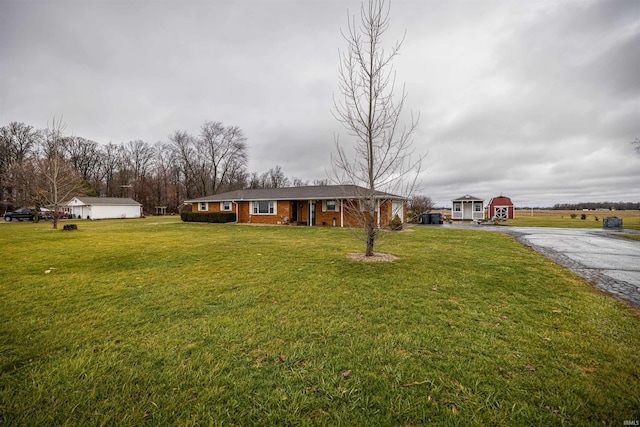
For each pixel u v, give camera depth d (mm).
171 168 50906
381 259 7074
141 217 39938
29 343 2818
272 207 22969
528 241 12008
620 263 7070
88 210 36188
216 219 24109
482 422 1780
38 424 1754
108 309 3797
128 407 1918
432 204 34062
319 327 3197
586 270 6242
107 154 50719
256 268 6207
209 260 7148
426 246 9688
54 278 5441
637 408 1879
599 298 4215
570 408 1881
